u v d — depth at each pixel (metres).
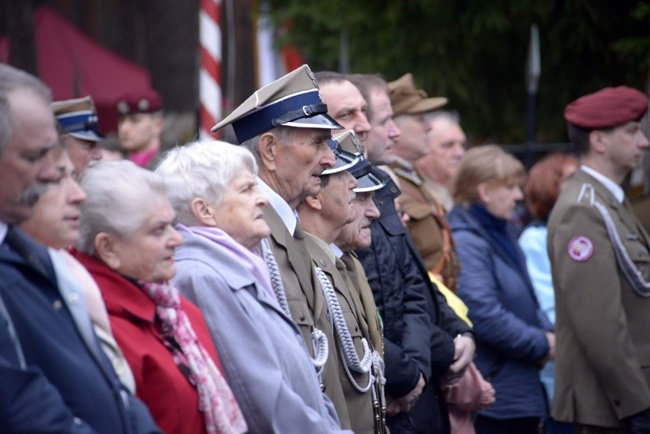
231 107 21.25
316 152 7.09
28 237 4.79
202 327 5.91
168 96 34.97
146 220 5.59
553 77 20.20
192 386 5.59
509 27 19.53
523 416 10.58
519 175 11.08
